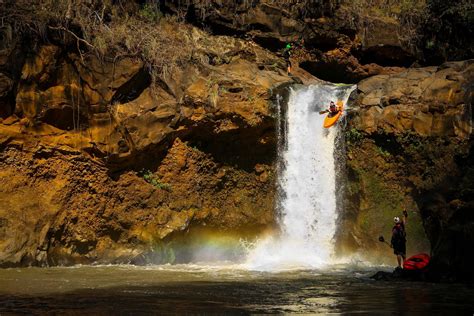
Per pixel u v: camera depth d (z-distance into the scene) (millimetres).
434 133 18672
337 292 12148
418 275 14266
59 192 17141
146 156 18203
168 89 18625
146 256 18094
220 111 18641
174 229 18406
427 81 19500
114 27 18812
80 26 17469
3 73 16125
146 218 18281
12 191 16547
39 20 16719
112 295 11672
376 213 19062
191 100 18484
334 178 19734
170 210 18562
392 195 19109
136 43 18625
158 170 18547
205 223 19172
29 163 16781
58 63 16922
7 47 16250
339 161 19719
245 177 19797
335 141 19781
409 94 19266
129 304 10586
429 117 18844
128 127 17734
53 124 17047
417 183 18812
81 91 17234
